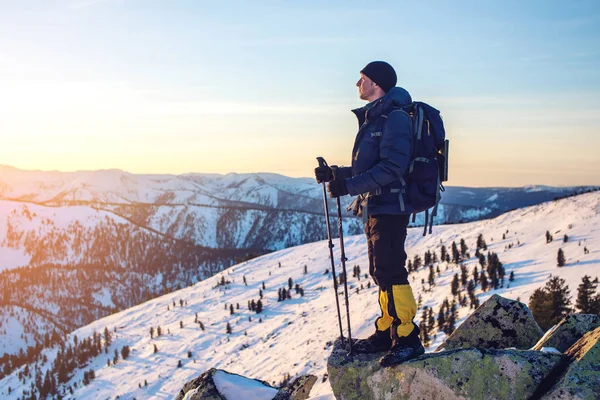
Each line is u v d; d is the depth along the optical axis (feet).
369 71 15.35
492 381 13.53
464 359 14.11
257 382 22.18
